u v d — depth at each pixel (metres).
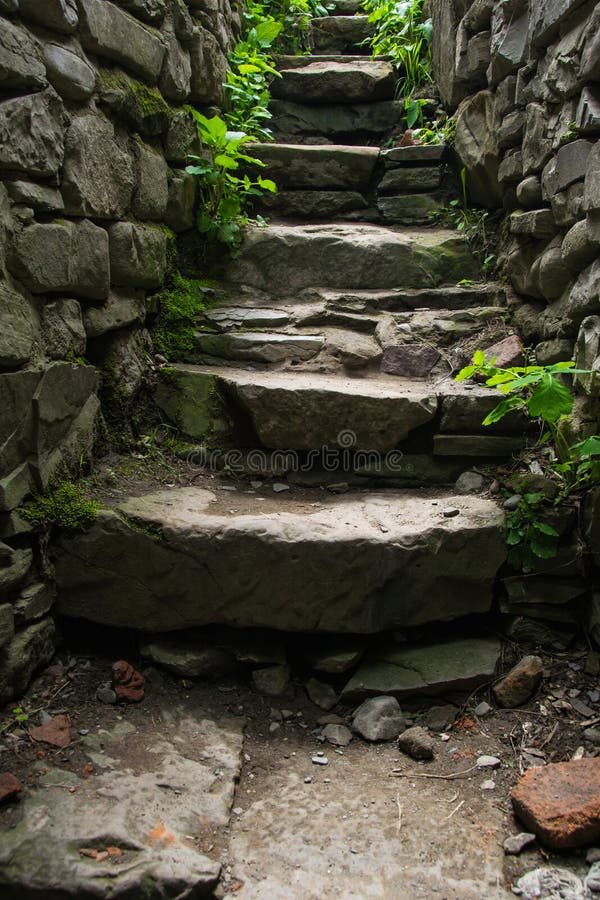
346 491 2.34
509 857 1.46
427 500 2.21
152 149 2.48
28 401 1.75
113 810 1.48
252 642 2.01
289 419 2.30
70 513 1.89
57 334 1.89
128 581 1.93
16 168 1.65
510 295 2.75
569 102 2.12
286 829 1.52
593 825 1.45
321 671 2.00
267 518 1.99
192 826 1.48
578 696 1.87
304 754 1.78
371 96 3.79
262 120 3.73
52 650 1.93
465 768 1.71
